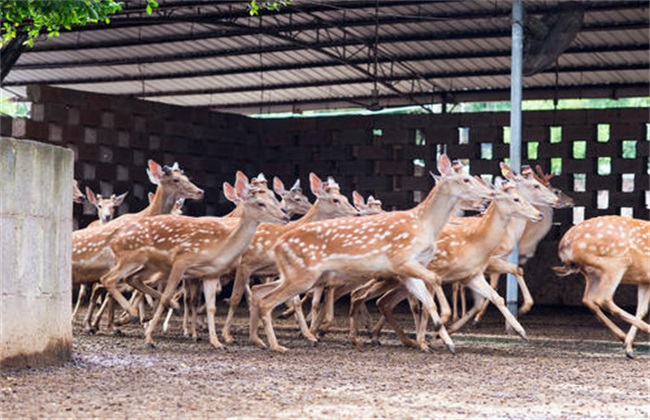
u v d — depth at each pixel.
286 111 28.75
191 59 24.97
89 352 11.12
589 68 23.45
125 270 12.27
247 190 11.78
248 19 22.38
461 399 8.48
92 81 27.38
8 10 11.84
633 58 22.70
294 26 22.44
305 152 23.86
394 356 11.44
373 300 21.00
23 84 28.03
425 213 11.80
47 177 9.76
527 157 22.00
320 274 11.87
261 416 7.47
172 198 14.23
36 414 7.46
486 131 22.23
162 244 12.04
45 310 9.77
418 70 24.92
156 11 21.77
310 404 8.02
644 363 11.34
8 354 9.36
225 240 11.88
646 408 8.30
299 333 13.57
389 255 11.66
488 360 11.23
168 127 22.55
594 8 20.14
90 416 7.41
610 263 11.95
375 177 23.20
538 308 20.17
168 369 9.87
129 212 21.78
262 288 12.10
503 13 20.50
